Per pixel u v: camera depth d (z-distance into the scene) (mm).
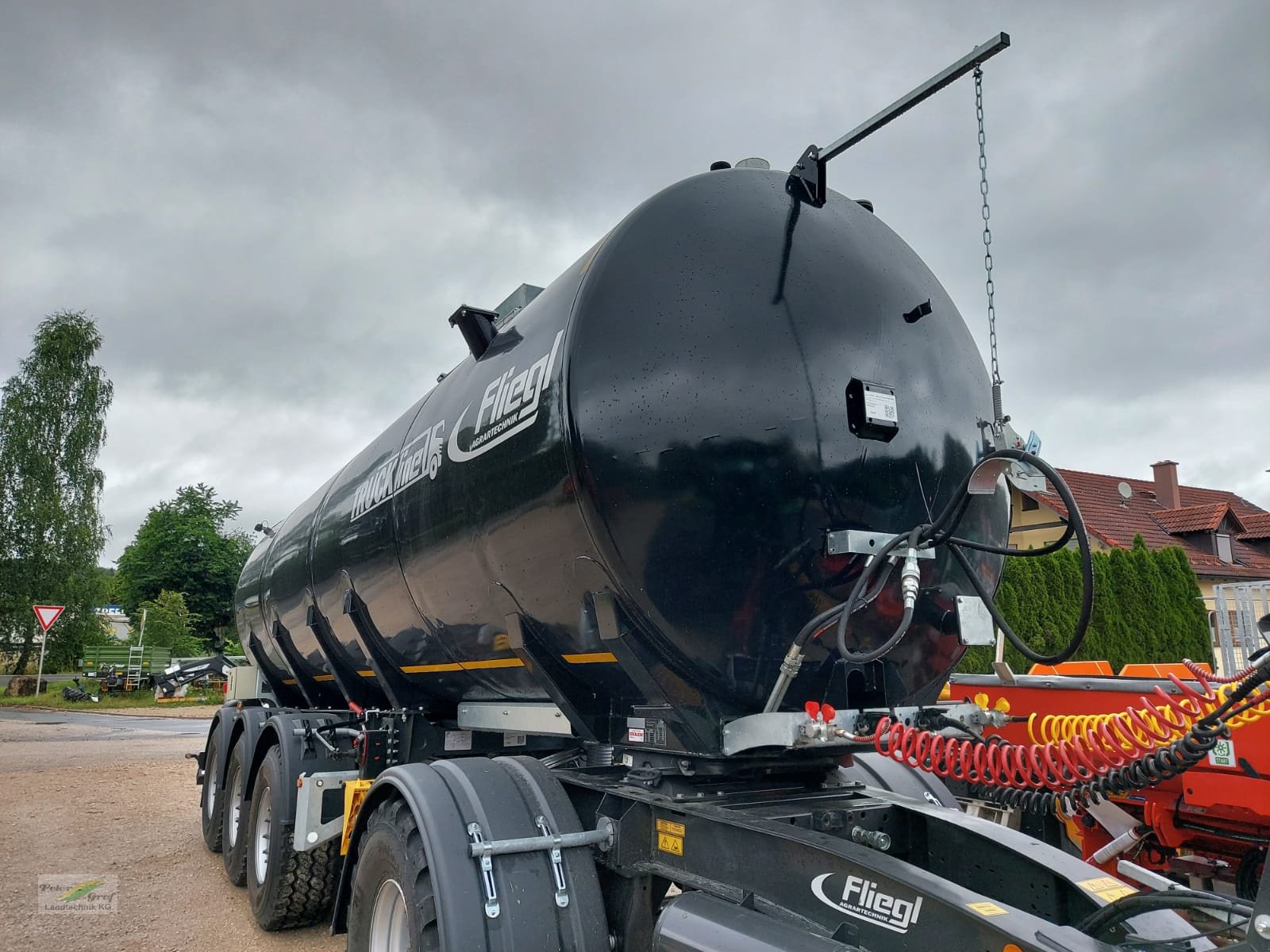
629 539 2592
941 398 2979
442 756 4863
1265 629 1761
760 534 2598
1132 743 2137
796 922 2203
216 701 29375
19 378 37750
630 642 2715
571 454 2676
